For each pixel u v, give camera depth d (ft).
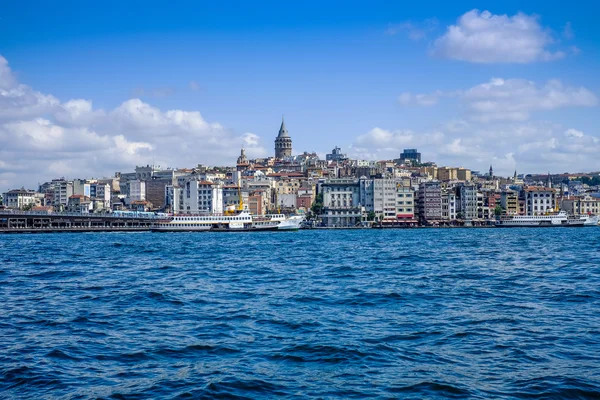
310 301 231.50
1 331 180.75
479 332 173.68
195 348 158.71
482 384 128.77
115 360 148.56
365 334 172.14
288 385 129.29
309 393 124.67
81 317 201.16
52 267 383.45
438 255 476.54
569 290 255.91
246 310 212.02
